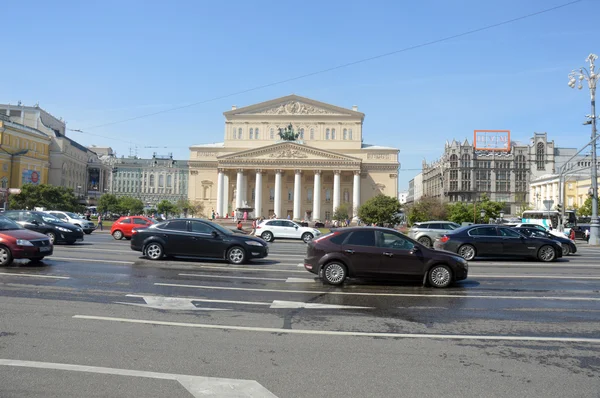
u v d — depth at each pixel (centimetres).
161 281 1229
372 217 6238
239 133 9256
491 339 730
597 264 1964
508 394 511
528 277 1485
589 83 3388
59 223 2328
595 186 3512
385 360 618
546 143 11138
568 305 1020
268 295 1073
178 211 9575
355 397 495
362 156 9012
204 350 640
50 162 9012
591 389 530
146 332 722
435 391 515
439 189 12394
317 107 9150
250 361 600
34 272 1321
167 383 521
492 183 11112
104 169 11512
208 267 1563
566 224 4962
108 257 1764
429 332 768
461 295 1124
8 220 1614
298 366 586
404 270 1227
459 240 2045
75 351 620
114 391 496
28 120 9150
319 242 1264
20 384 507
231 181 9244
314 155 8600
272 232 3453
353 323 820
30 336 682
